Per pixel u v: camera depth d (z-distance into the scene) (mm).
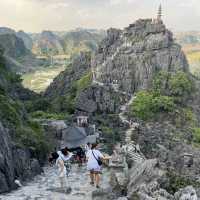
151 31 146000
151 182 18062
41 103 87312
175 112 122625
